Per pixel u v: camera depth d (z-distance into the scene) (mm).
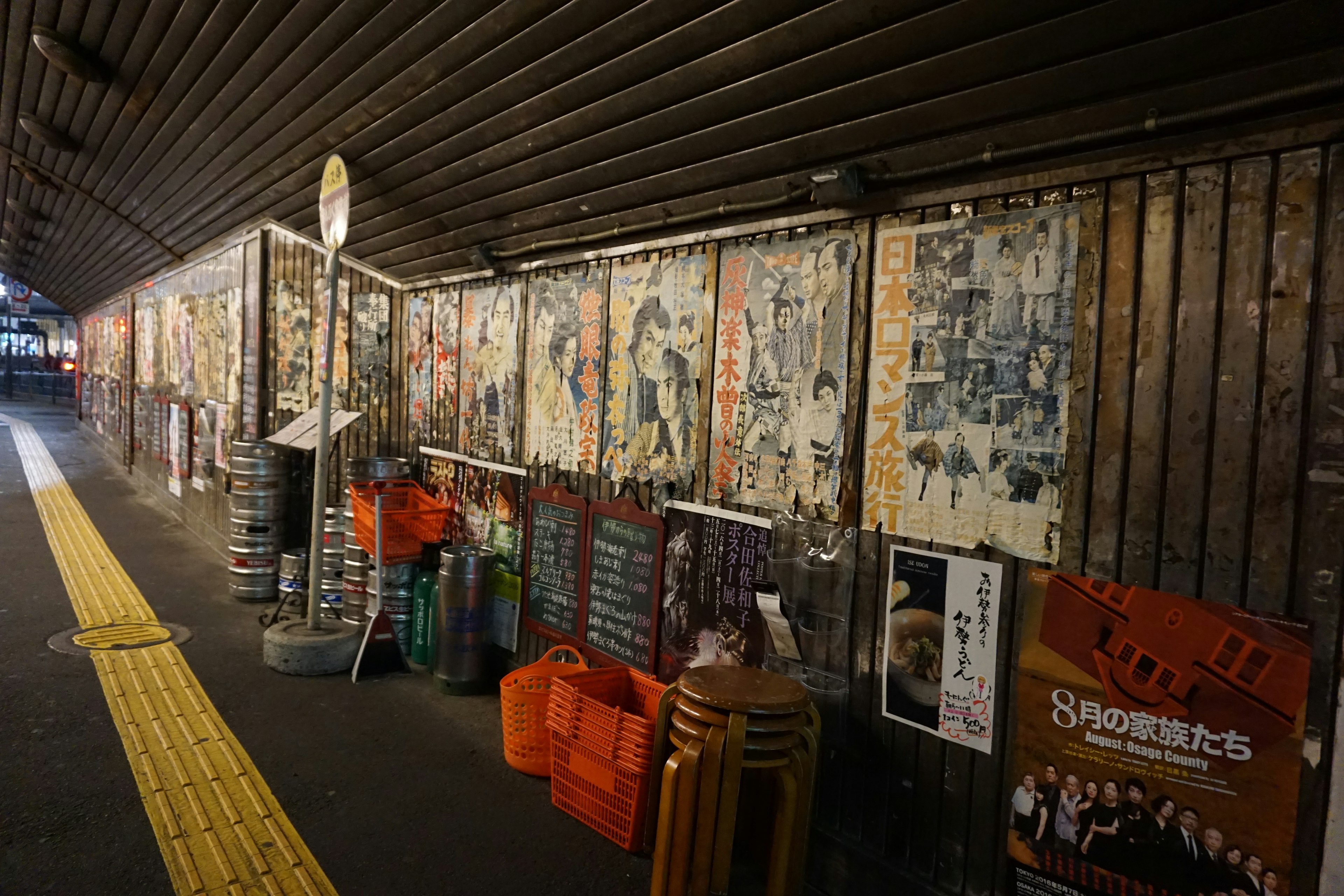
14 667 4930
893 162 2818
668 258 3848
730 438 3527
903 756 2869
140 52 5457
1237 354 2137
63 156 8516
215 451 8828
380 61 4074
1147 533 2295
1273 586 2074
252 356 7781
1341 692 1960
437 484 5875
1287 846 2029
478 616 4922
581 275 4445
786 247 3273
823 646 3113
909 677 2842
